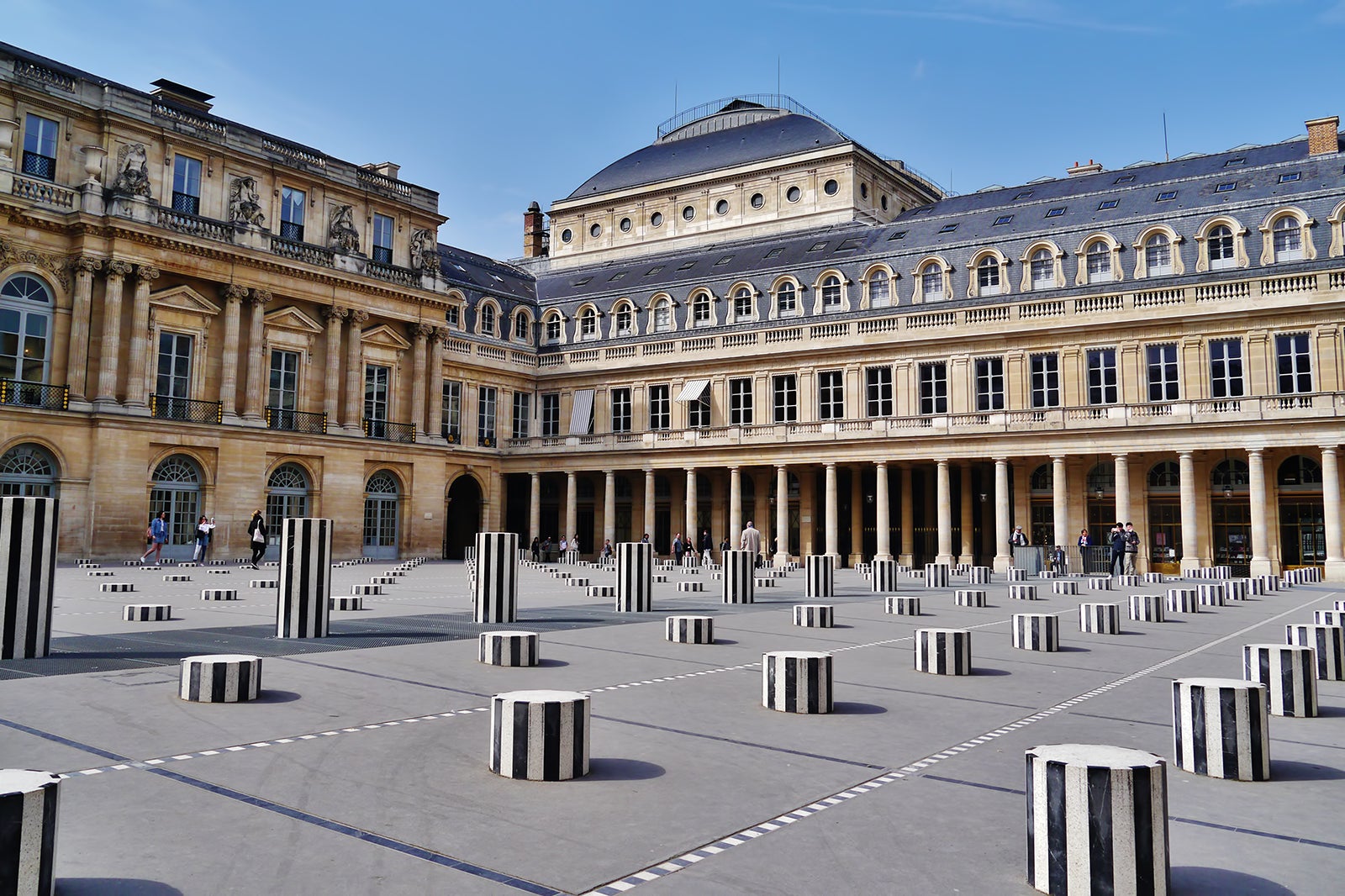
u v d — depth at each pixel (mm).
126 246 41656
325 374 49688
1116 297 46625
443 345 56562
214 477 44344
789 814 6246
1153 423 43719
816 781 7039
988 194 58969
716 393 56844
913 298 52812
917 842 5719
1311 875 5262
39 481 39812
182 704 9391
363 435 50656
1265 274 44312
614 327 62281
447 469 57312
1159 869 4758
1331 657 12375
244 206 46562
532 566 48062
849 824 6055
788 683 9555
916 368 51250
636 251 77500
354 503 50125
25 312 39781
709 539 54812
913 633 16953
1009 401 48719
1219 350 44875
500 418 61000
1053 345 48000
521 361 62250
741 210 72875
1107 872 4672
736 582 23562
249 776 6910
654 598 25578
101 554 40312
